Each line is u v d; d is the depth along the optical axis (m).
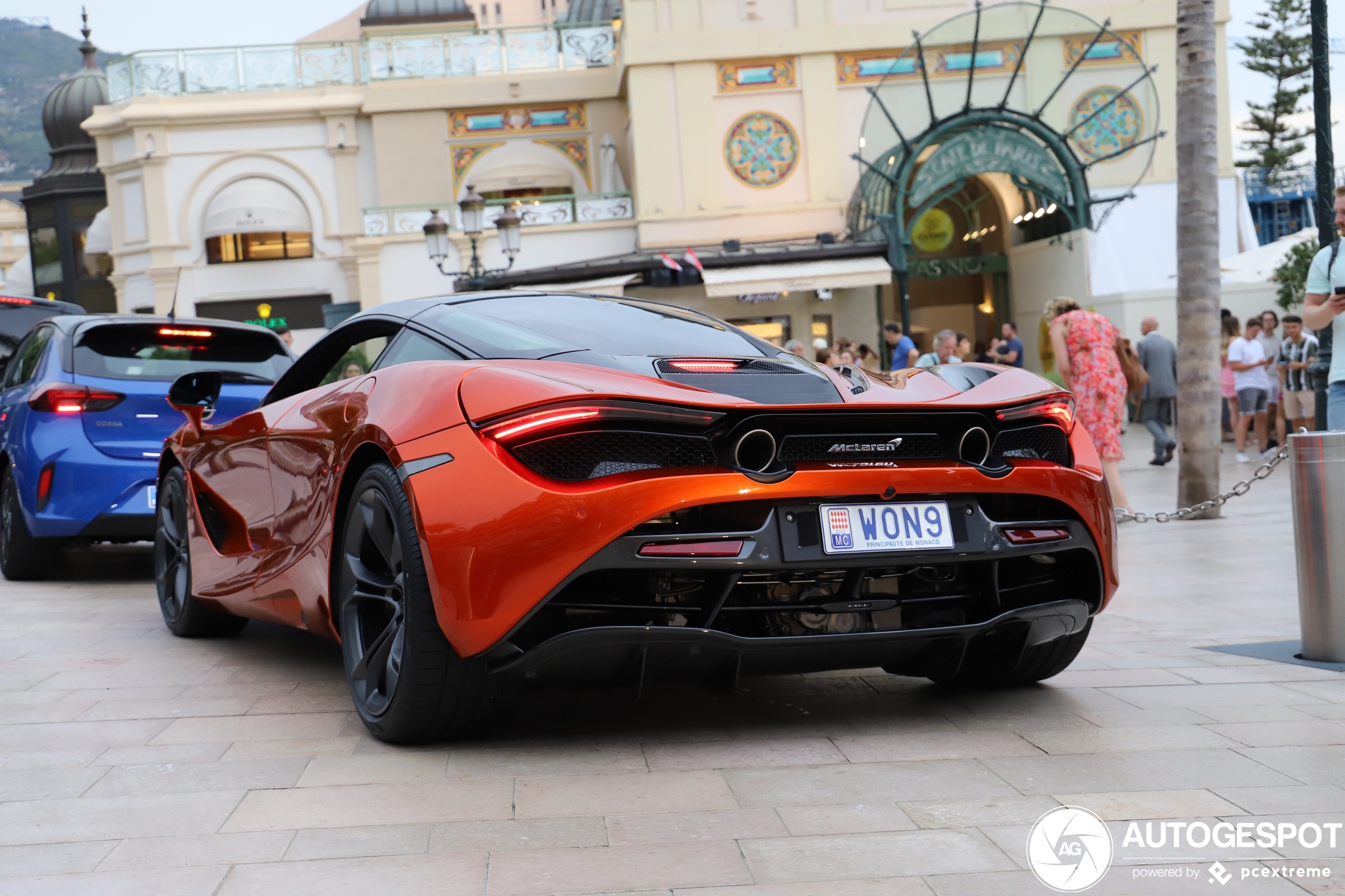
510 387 2.62
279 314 23.69
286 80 23.81
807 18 21.86
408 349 3.20
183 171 23.56
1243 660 3.74
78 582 6.48
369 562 3.02
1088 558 3.02
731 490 2.55
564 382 2.60
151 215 23.50
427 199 23.86
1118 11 20.33
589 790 2.50
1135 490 10.01
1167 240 20.08
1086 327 8.14
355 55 23.88
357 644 3.04
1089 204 19.91
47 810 2.43
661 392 2.59
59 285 28.55
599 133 24.16
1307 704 3.12
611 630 2.54
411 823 2.30
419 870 2.05
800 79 21.92
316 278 23.75
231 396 6.13
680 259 19.64
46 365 6.23
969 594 2.90
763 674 2.80
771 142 22.00
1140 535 7.40
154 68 23.66
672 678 2.75
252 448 3.79
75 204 28.31
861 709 3.20
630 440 2.56
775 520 2.61
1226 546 6.70
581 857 2.10
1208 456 8.09
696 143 21.80
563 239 22.16
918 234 23.09
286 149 23.70
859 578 2.73
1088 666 3.71
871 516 2.70
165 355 6.32
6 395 6.68
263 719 3.20
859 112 22.09
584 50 24.06
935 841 2.15
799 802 2.39
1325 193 8.39
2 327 8.64
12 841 2.24
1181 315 8.14
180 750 2.89
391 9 30.91
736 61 21.88
